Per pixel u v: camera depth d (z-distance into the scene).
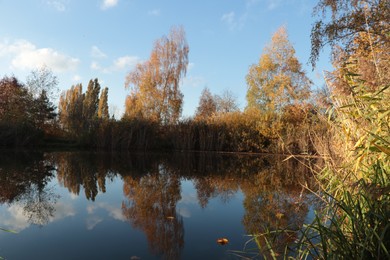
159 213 4.53
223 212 4.58
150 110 22.73
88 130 19.33
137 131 18.80
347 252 1.69
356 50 6.13
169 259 2.77
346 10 7.47
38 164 10.31
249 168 10.66
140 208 4.84
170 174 8.92
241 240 3.31
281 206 4.71
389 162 1.96
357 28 7.02
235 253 2.92
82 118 22.70
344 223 2.04
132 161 12.41
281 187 6.71
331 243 1.91
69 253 2.95
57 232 3.60
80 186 6.73
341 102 2.39
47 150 17.09
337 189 2.34
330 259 1.75
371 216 1.68
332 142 2.88
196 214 4.48
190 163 12.16
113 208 4.82
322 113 2.88
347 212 1.76
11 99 20.81
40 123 21.86
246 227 3.76
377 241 1.62
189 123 19.56
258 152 18.08
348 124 2.27
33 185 6.64
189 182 7.55
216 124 19.47
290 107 14.76
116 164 11.12
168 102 23.17
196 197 5.73
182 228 3.79
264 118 17.50
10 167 9.30
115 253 2.95
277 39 20.78
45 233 3.55
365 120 2.04
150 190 6.43
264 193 6.02
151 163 11.82
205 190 6.47
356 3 7.03
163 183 7.38
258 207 4.79
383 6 6.29
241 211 4.61
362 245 1.55
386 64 2.21
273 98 19.20
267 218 4.02
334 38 7.56
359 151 2.02
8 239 3.33
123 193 6.06
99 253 2.94
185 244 3.20
